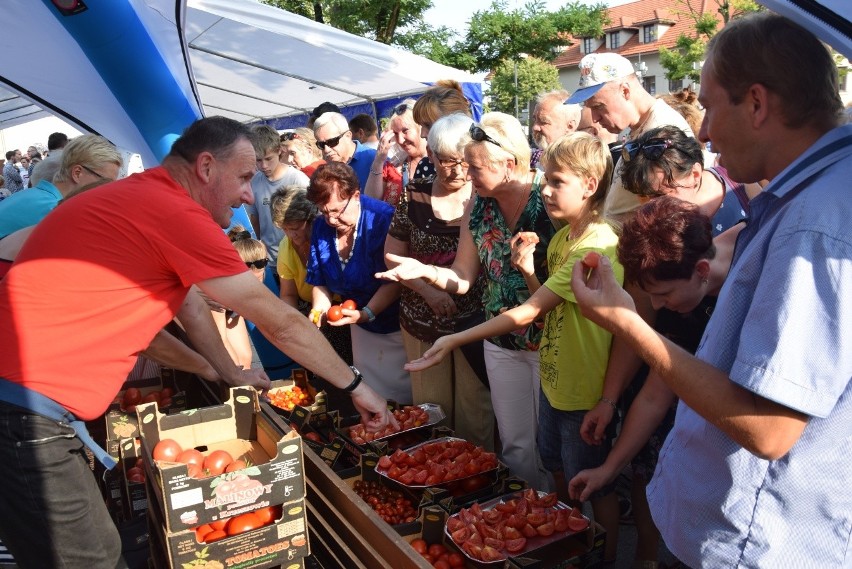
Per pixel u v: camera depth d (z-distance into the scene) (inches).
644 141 97.0
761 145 53.6
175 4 167.8
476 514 99.2
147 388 144.8
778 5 50.3
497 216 115.6
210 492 76.9
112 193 82.2
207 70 364.2
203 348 115.2
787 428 49.1
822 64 50.8
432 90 150.4
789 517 54.6
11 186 637.3
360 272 148.4
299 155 242.5
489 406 137.7
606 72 138.7
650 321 96.0
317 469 95.7
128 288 80.6
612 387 97.7
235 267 82.3
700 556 59.5
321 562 96.0
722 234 89.0
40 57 184.4
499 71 1349.7
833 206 48.4
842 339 47.1
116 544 87.7
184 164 85.5
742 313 54.9
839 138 51.1
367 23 964.0
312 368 88.8
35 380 78.6
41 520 80.3
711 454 58.6
